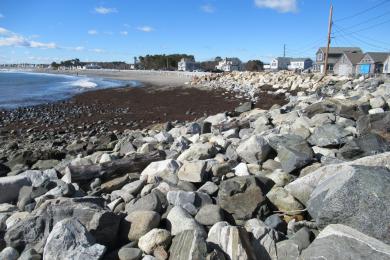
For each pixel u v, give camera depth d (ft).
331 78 102.89
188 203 17.43
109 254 14.08
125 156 29.14
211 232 14.46
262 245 14.12
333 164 18.56
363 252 11.50
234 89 120.98
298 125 31.32
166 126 50.47
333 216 13.92
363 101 35.65
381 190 13.53
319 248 12.14
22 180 22.26
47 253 13.26
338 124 29.43
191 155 25.66
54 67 637.30
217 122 45.24
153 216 15.67
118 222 15.44
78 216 15.46
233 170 22.29
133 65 520.42
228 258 13.12
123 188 20.85
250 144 23.68
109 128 62.08
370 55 202.18
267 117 39.81
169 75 265.95
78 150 40.14
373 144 22.30
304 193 17.34
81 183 24.02
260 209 16.98
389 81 57.52
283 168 21.70
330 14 133.80
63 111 84.89
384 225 12.94
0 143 50.39
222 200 17.29
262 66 381.19
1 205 20.03
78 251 13.21
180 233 14.15
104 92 135.85
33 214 16.24
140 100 105.70
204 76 176.45
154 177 21.52
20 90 154.10
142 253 13.94
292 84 106.73
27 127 64.80
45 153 37.35
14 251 14.52
